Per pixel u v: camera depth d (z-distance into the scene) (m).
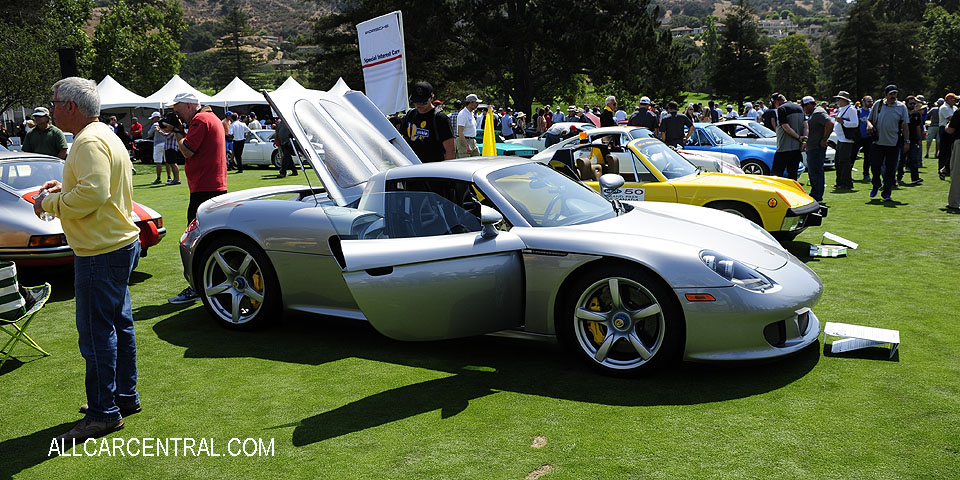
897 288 5.74
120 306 3.47
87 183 3.11
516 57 37.78
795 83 119.38
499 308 4.04
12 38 25.25
